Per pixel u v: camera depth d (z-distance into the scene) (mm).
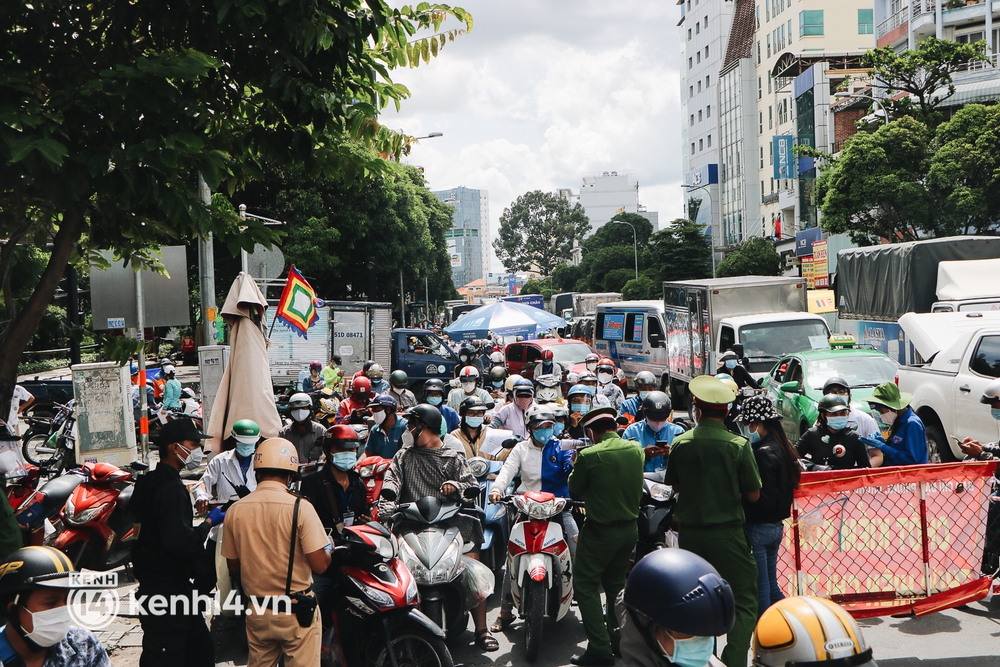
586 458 6145
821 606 2303
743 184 78500
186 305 12875
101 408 13781
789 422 13469
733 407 9578
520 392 10109
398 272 42312
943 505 6637
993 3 43406
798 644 2238
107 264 7371
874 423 9461
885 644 6359
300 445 8570
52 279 5586
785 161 62156
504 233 151500
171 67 5270
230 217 6105
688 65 101625
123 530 8125
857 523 6555
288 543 4469
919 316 13281
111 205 5801
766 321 17859
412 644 5605
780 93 70375
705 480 5527
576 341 24109
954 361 11695
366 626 5531
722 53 93625
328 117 6016
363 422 10852
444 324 79812
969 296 15852
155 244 7133
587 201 188375
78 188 5176
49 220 6191
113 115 5145
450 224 67000
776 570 6258
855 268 19734
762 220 75250
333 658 5664
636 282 71750
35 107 5082
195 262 37375
